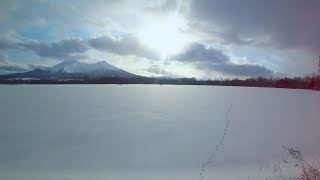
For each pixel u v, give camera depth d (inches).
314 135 328.5
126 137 313.7
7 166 237.3
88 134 326.3
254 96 609.6
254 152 273.0
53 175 221.6
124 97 589.9
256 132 338.3
